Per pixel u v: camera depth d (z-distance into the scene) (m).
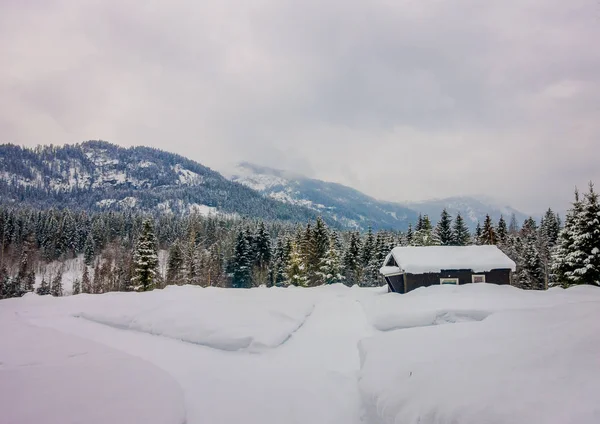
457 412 3.19
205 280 47.25
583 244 23.41
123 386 4.94
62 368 5.48
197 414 4.88
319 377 6.14
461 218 53.12
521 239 49.81
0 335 8.35
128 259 53.38
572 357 3.55
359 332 9.10
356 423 4.54
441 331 6.19
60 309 11.94
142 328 9.45
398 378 4.51
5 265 55.62
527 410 2.84
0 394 4.28
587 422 2.48
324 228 48.03
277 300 12.77
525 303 9.92
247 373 6.44
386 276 22.64
